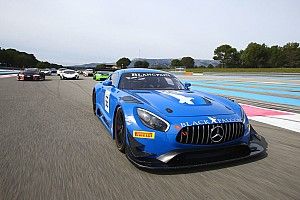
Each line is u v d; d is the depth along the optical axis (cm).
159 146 254
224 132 261
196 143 254
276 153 319
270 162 287
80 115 564
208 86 1603
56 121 498
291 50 8275
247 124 286
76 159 294
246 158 293
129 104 296
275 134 418
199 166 253
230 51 10319
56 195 211
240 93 1159
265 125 488
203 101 306
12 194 212
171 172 257
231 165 276
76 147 338
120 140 320
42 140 367
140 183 234
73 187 225
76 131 423
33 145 343
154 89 389
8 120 498
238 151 284
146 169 265
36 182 234
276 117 570
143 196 210
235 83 1875
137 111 278
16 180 238
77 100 823
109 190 220
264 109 688
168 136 252
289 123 505
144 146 261
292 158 301
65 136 391
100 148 335
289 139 388
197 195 212
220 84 1780
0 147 333
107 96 412
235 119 271
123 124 300
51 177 245
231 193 216
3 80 1916
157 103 291
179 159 258
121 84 401
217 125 258
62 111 610
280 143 365
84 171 260
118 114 324
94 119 523
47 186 227
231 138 265
